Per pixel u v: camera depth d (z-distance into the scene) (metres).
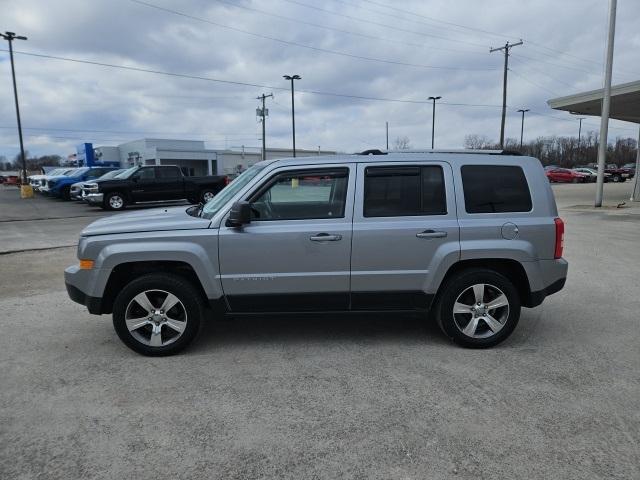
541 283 4.46
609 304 5.94
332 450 2.93
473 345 4.48
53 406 3.47
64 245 10.87
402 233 4.30
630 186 37.62
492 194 4.45
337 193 4.38
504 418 3.27
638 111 22.86
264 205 4.37
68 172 28.84
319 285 4.33
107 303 4.46
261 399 3.56
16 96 33.53
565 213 17.05
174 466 2.79
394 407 3.43
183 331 4.34
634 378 3.87
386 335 4.88
